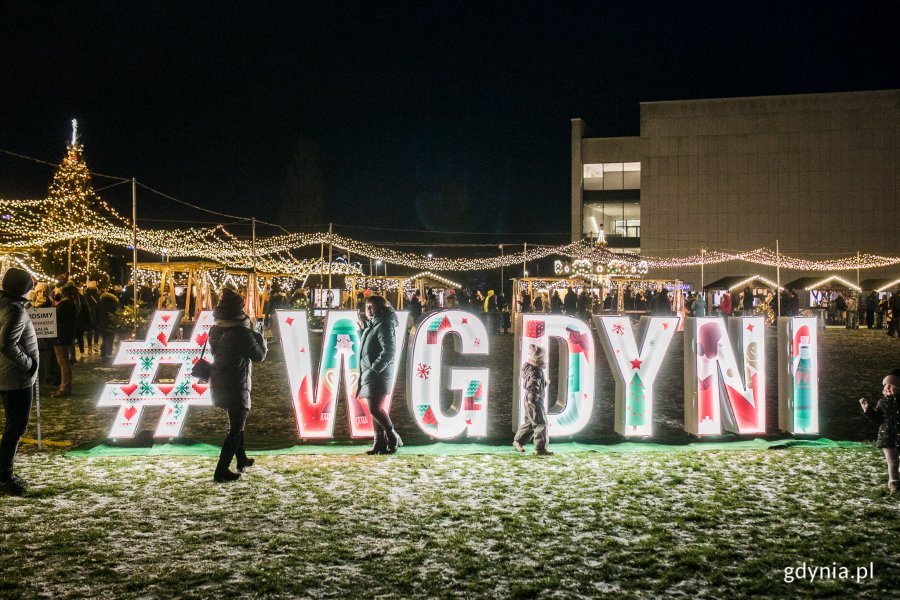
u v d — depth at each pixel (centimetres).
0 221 2106
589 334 839
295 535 515
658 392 1308
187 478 676
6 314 616
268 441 847
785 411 893
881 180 5469
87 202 2538
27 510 573
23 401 628
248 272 2828
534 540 507
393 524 539
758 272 5616
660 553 483
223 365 668
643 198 5762
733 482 665
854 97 5491
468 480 669
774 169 5600
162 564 461
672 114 5728
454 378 830
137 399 820
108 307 1670
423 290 3788
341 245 3616
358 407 826
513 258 4359
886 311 3438
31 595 414
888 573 452
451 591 422
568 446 823
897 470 625
